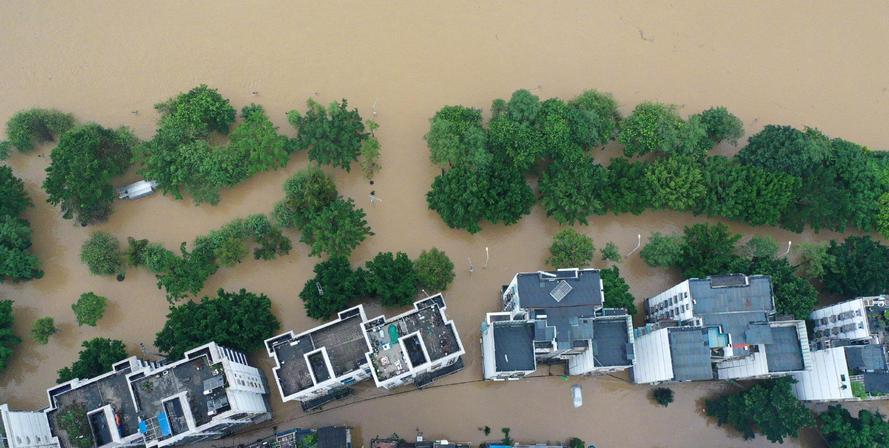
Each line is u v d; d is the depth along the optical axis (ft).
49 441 278.05
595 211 349.00
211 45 395.75
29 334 342.64
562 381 337.93
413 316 290.56
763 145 357.41
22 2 399.44
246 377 299.58
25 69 387.96
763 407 306.96
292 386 283.38
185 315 312.71
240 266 351.46
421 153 376.48
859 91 408.46
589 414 335.47
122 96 384.47
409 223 363.15
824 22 422.82
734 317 289.94
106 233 348.59
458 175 341.41
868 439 306.96
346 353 288.30
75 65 389.60
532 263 359.25
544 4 415.64
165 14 401.49
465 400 334.03
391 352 283.38
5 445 262.26
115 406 277.23
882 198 353.31
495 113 367.25
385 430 328.49
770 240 340.39
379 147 362.53
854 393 288.10
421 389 334.44
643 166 354.33
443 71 396.57
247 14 403.13
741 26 418.72
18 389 335.47
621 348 290.76
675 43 412.36
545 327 283.38
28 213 360.89
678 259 337.31
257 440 320.09
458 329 344.90
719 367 329.52
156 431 269.44
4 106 381.19
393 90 390.42
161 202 363.15
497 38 406.00
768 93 404.57
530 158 347.15
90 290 349.00
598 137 360.48
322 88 389.39
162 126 358.02
